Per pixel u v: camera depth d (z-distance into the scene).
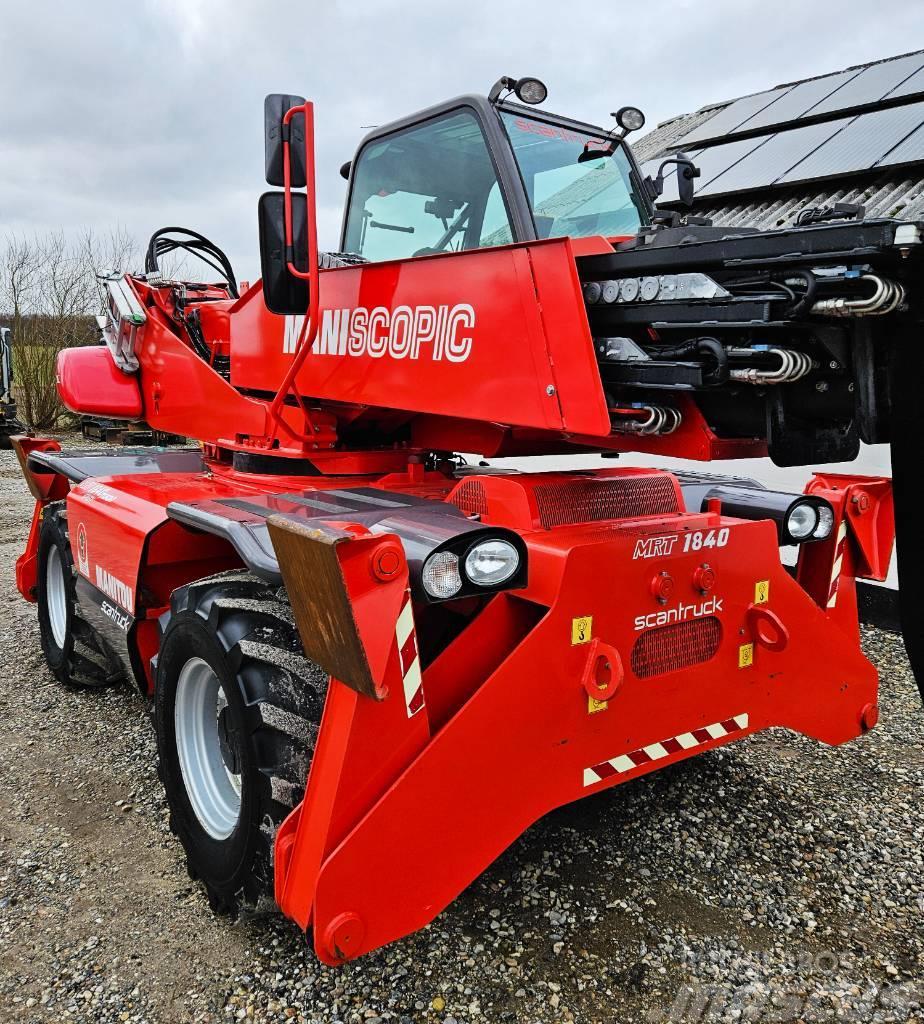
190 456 4.30
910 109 7.07
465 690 2.09
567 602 2.04
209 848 2.34
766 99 9.34
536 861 2.60
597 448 2.84
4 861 2.62
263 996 2.05
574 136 2.91
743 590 2.44
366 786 1.80
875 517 2.98
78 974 2.12
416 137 2.90
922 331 1.72
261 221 2.67
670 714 2.33
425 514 2.18
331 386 2.87
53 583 4.29
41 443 4.57
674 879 2.51
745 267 1.82
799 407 1.98
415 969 2.13
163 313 4.41
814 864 2.60
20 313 17.00
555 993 2.05
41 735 3.56
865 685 2.83
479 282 2.24
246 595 2.28
